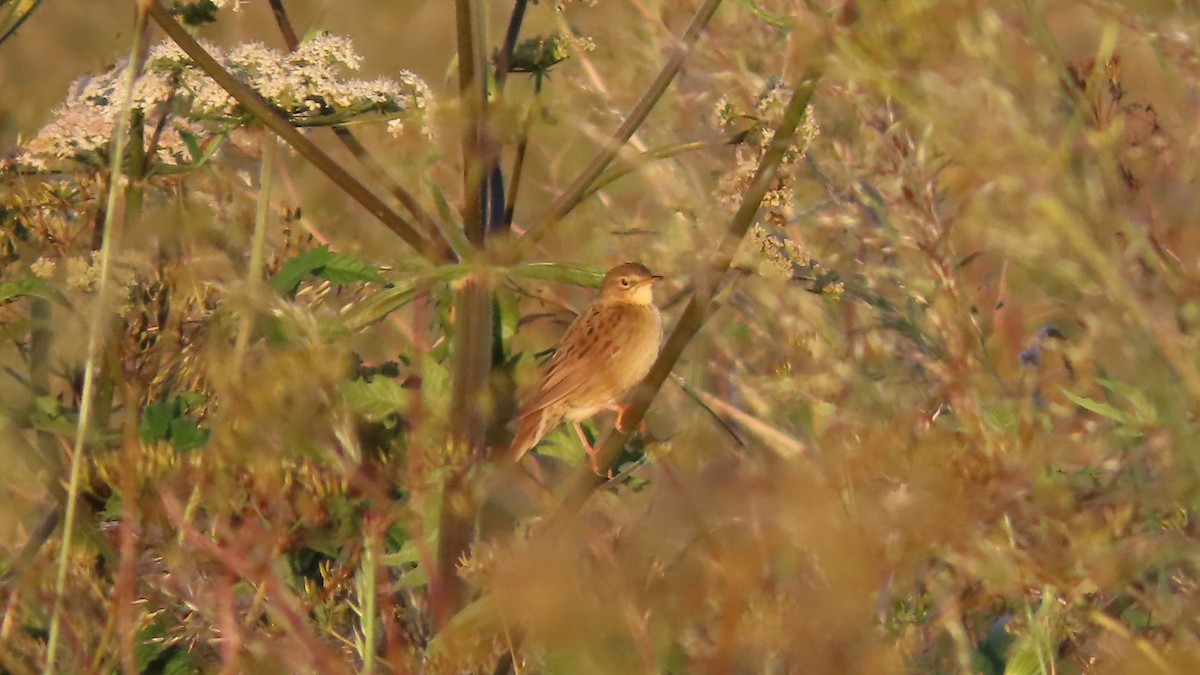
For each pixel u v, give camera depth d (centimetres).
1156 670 698
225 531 738
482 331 936
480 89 933
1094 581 707
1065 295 879
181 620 849
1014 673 782
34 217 954
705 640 704
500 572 696
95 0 1529
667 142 1176
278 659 762
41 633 880
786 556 711
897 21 742
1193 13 839
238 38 1207
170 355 930
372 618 772
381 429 891
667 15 1212
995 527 718
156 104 975
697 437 967
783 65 981
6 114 1174
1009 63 765
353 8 1251
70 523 780
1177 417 751
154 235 922
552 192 1293
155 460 747
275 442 715
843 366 970
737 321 1256
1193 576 818
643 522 763
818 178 1092
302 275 920
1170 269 802
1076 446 774
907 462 686
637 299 1161
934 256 897
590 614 684
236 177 1074
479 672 809
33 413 902
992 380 840
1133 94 933
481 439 926
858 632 666
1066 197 744
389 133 943
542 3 1080
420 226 974
